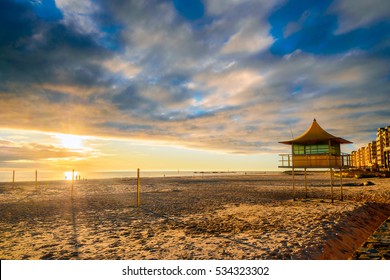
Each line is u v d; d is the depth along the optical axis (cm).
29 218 1407
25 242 927
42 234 1045
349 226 1125
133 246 859
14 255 785
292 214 1373
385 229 1139
